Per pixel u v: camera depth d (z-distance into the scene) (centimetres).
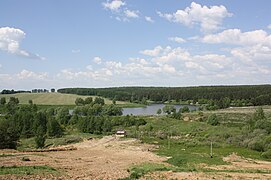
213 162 6291
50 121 12381
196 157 6850
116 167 5272
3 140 9362
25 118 12788
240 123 13588
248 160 7106
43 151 8369
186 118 15912
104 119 14412
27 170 4244
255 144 8956
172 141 10738
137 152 8350
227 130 11731
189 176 3962
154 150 8806
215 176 4034
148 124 14438
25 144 10506
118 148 9281
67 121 16138
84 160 6375
